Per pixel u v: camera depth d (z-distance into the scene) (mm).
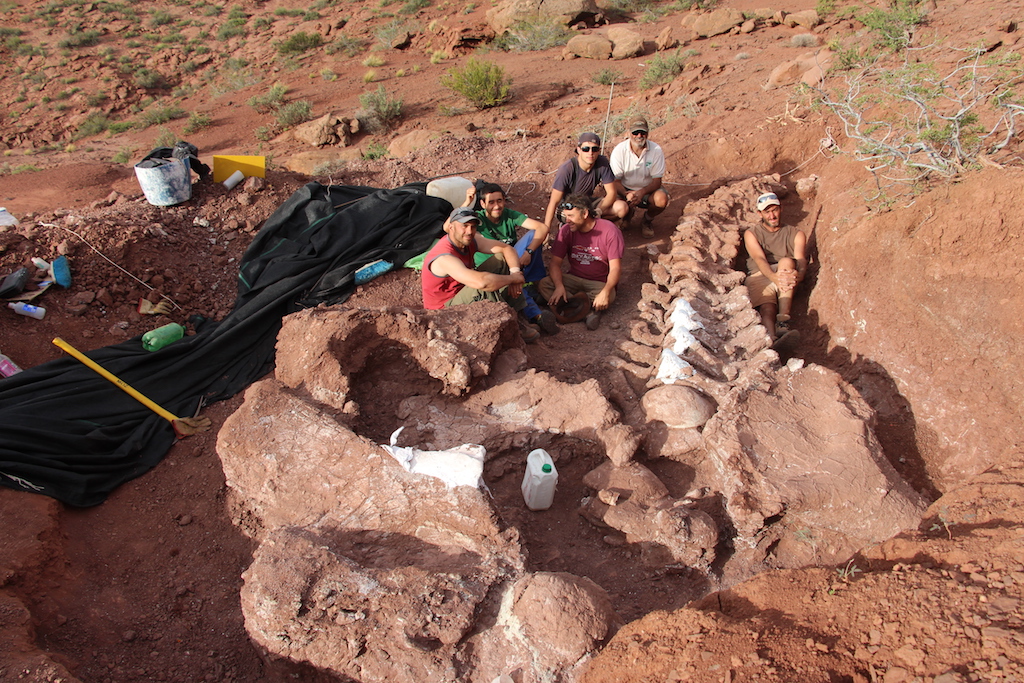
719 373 4230
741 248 5719
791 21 15070
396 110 16484
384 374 4105
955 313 4141
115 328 5508
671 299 5129
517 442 3814
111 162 17516
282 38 26672
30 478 3760
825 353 4906
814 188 6508
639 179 6395
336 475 3355
